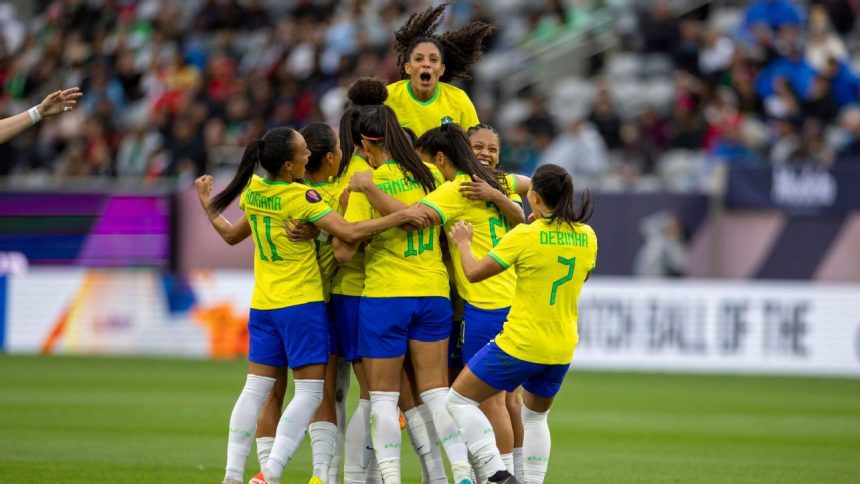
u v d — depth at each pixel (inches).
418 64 1238.3
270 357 1145.4
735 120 2972.4
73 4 3905.0
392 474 1112.2
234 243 1240.8
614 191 2657.5
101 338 2844.5
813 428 1779.0
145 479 1273.4
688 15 3722.9
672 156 3029.0
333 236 1115.3
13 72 3750.0
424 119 1259.8
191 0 3951.8
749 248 2615.7
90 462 1378.0
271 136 1122.7
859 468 1421.0
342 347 1175.0
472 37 1322.6
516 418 1237.7
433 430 1182.9
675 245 2620.6
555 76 3595.0
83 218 2839.6
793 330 2554.1
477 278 1098.1
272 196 1122.0
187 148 3070.9
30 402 1937.7
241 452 1135.6
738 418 1879.9
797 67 3166.8
